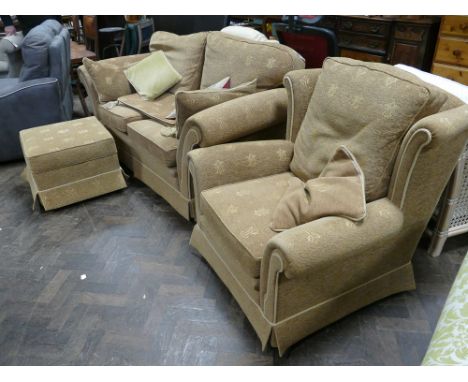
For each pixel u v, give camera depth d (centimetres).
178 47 266
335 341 152
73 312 166
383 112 135
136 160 253
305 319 141
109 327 159
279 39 255
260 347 150
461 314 94
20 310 168
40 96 278
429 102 130
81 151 227
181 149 193
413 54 331
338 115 153
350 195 128
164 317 163
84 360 147
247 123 182
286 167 185
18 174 278
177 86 263
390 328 157
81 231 217
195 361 146
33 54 276
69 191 233
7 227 221
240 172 174
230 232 143
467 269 110
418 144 125
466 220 189
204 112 178
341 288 144
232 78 219
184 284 180
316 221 124
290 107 181
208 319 162
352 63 156
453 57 298
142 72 270
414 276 181
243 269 142
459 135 129
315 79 180
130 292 176
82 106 364
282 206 143
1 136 278
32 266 192
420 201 141
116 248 203
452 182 169
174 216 229
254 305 146
